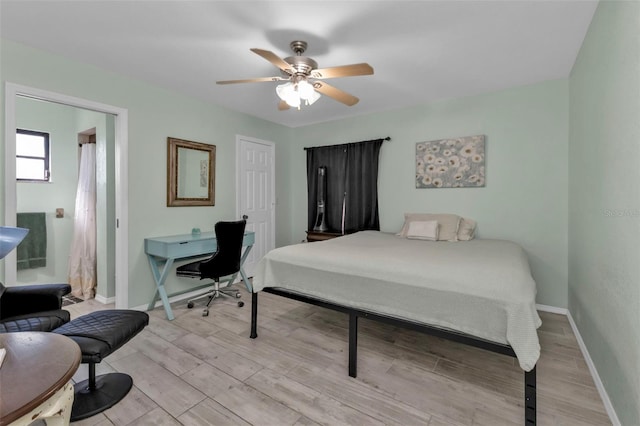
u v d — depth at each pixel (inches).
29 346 43.8
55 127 147.1
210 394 69.6
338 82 122.0
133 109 118.5
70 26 83.3
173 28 84.1
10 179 89.7
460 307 65.2
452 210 142.3
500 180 131.3
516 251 97.3
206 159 145.8
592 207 80.3
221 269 125.0
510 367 81.3
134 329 69.2
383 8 74.9
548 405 65.9
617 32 60.6
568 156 116.3
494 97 131.6
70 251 149.9
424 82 122.0
